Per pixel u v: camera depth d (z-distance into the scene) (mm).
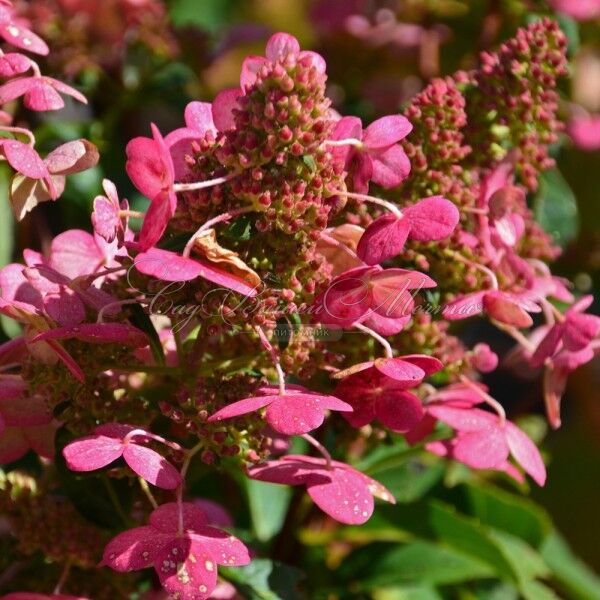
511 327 479
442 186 457
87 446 410
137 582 490
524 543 568
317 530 552
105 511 458
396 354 450
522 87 479
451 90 460
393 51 635
